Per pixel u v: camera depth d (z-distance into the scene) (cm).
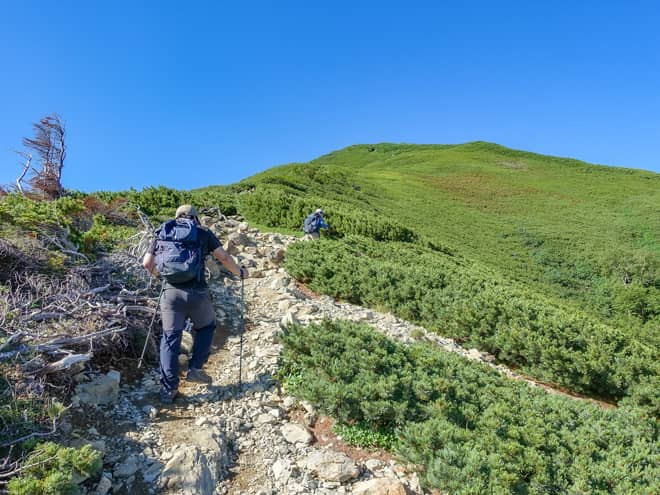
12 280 570
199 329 529
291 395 548
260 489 397
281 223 1884
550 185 6650
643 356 997
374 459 464
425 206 4741
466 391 583
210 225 1450
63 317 520
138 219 1190
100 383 466
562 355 914
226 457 429
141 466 385
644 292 2989
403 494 400
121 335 544
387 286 1147
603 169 7988
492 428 511
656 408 831
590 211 5425
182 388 527
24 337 456
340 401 500
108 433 418
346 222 2034
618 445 562
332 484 418
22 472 325
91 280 632
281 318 805
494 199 5716
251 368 594
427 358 657
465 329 1027
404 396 531
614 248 3866
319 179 4434
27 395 396
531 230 4447
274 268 1205
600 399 905
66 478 322
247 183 3331
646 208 5412
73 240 751
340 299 1130
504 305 1081
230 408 504
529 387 721
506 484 415
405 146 12444
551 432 555
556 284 3281
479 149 9562
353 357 592
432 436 459
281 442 465
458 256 2506
